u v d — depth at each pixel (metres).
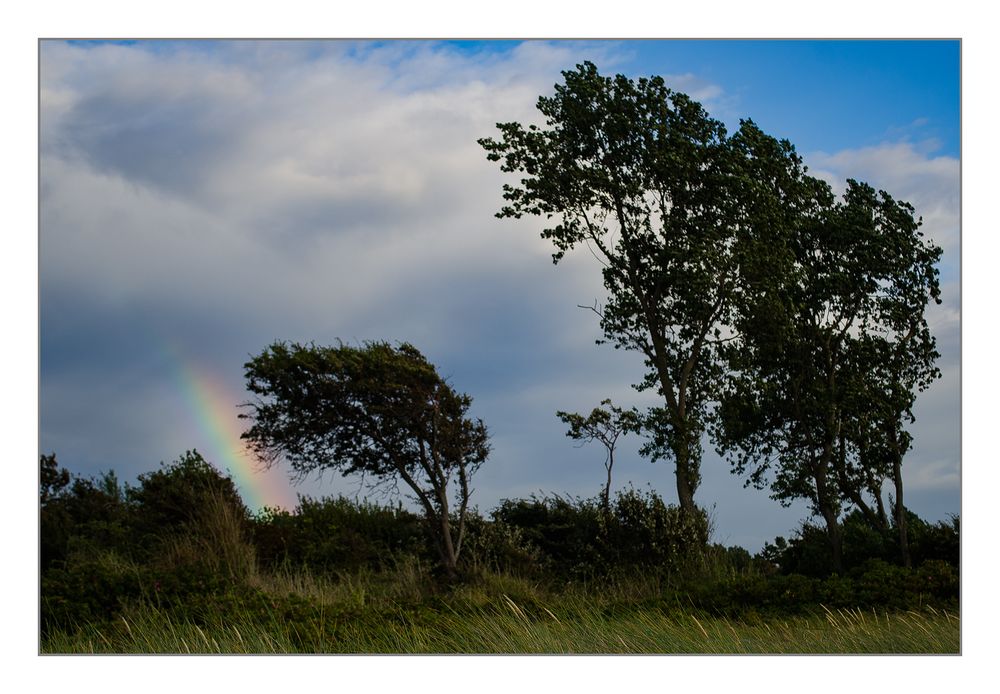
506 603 13.56
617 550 18.64
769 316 18.72
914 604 13.66
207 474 18.78
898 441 18.38
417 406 18.64
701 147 19.66
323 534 18.80
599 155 20.39
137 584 12.62
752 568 18.34
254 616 11.80
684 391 20.02
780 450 19.09
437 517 18.95
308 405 18.81
